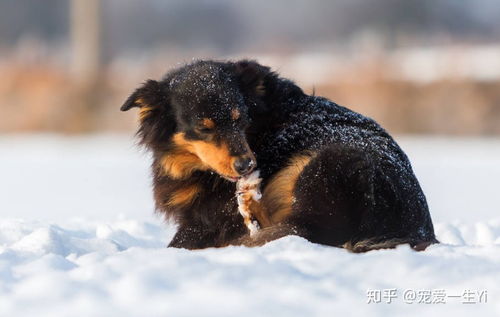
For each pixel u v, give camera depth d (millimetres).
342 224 8141
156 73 38031
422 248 7641
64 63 43531
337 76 35125
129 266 6371
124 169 25797
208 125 8953
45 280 6047
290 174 9000
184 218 9688
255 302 5527
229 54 56750
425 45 55938
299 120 9398
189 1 85375
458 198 18766
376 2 79875
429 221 8703
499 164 24859
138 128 9852
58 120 37375
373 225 8109
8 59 41844
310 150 9016
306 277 6172
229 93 9078
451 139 32312
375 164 8312
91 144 33188
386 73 34344
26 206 18438
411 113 33219
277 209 9031
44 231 8695
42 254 7812
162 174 9812
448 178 22172
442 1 80188
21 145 33312
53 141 34625
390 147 8938
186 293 5730
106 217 14625
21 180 23641
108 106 37375
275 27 85500
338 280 6133
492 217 15836
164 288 5836
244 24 86688
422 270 6359
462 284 6035
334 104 9680
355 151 8406
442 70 34094
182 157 9422
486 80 33156
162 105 9422
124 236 10477
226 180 9367
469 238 11211
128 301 5586
